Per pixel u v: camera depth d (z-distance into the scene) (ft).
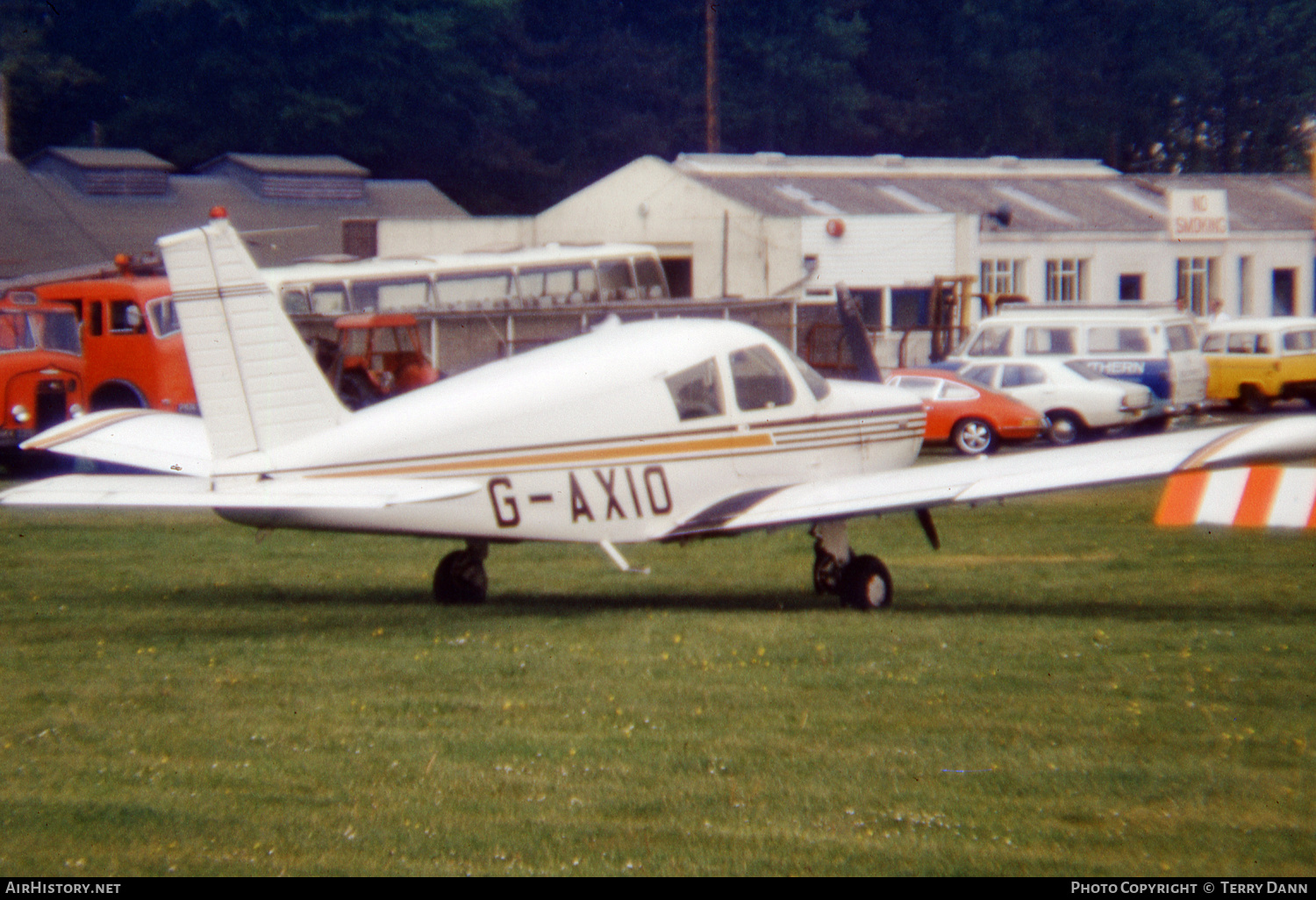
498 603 143.74
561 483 132.16
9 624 131.44
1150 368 348.38
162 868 70.90
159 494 121.49
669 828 76.07
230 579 159.94
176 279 126.93
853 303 191.42
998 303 458.09
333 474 127.03
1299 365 403.54
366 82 641.40
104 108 626.64
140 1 604.49
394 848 73.41
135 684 106.93
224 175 569.23
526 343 353.51
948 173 599.16
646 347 138.10
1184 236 559.38
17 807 79.30
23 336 281.95
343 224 481.05
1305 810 78.02
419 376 298.97
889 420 154.20
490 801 80.38
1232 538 189.78
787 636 123.54
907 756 87.66
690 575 162.40
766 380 144.97
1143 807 78.59
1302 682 105.81
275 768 86.28
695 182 480.23
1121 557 172.86
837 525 143.54
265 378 128.06
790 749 89.30
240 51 621.72
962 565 168.25
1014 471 133.90
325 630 128.06
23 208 476.54
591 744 90.74
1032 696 102.06
